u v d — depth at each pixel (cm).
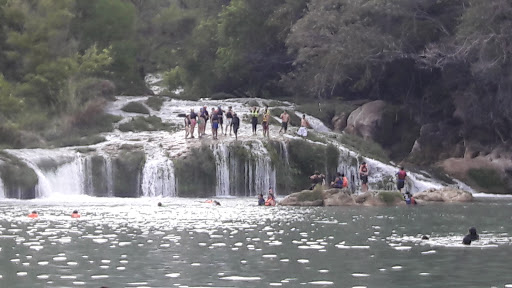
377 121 6988
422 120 7138
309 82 7556
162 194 5491
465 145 6769
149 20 10331
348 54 6831
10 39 7288
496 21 6044
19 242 2498
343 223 3222
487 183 6356
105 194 5428
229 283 1748
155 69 10975
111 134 6300
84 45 8612
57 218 3459
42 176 5166
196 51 9450
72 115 6669
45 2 7538
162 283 1744
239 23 8638
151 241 2528
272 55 8794
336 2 7138
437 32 6862
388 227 3048
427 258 2150
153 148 5709
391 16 6894
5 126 5925
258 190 5712
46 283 1739
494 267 1989
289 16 8319
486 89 6494
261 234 2761
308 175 5900
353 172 5978
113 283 1744
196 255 2194
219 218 3469
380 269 1952
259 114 6962
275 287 1703
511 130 6569
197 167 5559
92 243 2475
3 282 1752
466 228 3020
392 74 7406
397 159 6888
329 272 1905
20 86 7038
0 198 4984
